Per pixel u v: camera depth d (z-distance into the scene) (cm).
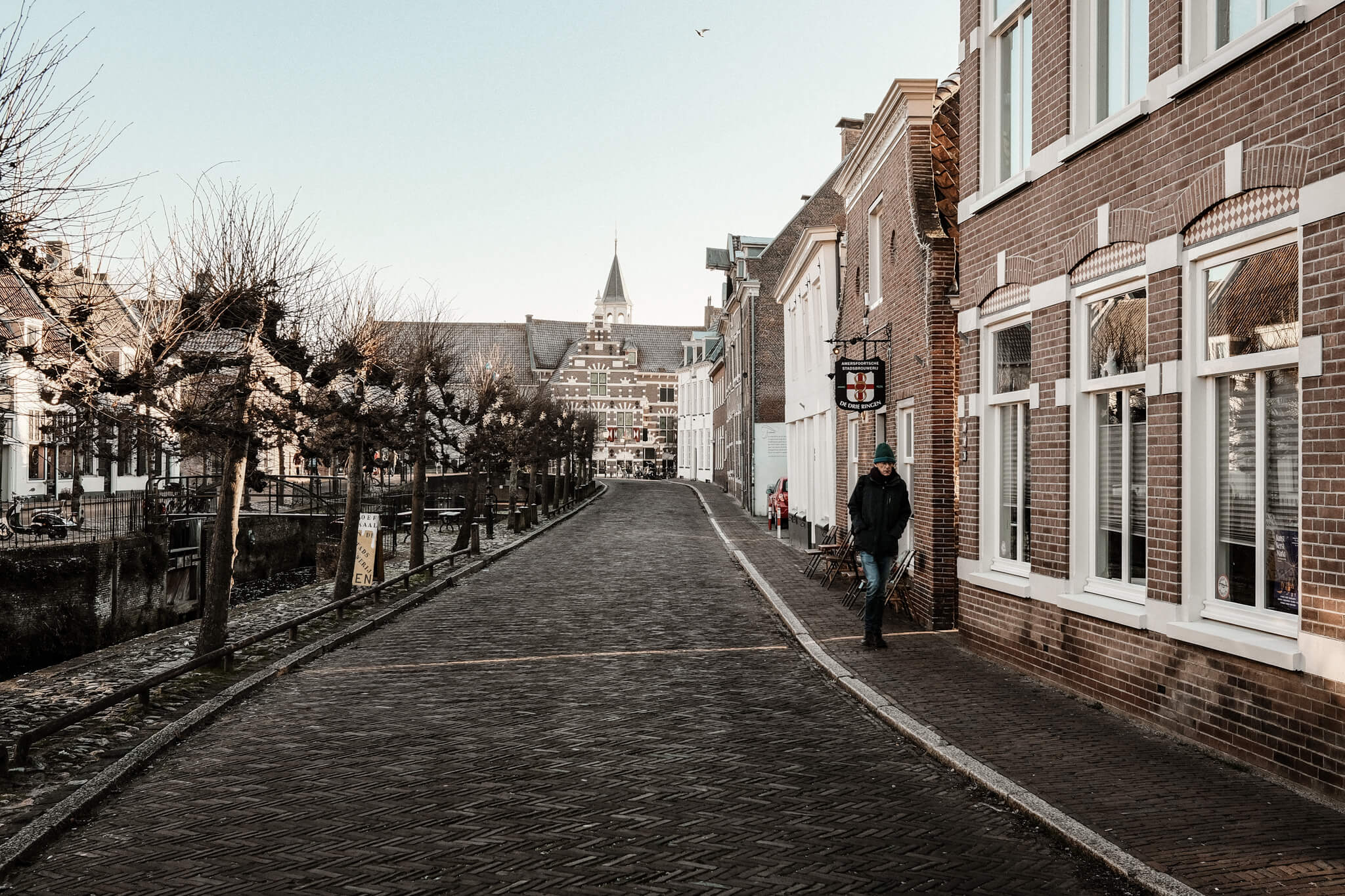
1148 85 736
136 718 789
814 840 511
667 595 1609
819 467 2288
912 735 711
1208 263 680
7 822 537
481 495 3675
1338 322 546
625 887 450
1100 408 840
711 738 727
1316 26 564
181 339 1002
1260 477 631
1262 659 600
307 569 3114
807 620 1271
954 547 1212
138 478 4316
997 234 1009
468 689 915
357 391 1623
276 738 739
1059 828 509
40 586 1786
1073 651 845
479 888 451
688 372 7806
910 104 1309
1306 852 473
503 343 9212
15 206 648
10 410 1316
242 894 447
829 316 2178
